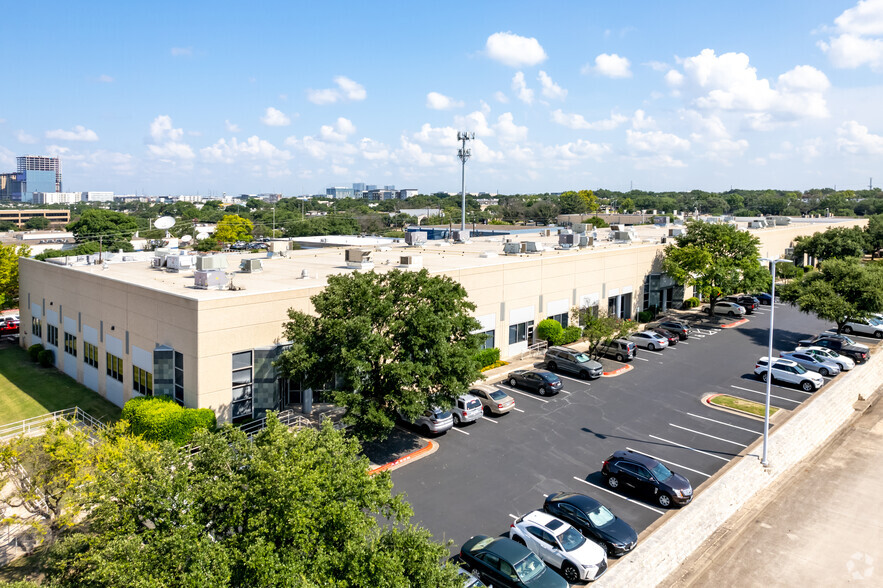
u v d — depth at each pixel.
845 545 21.94
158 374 28.91
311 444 14.98
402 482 24.97
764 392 37.41
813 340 49.09
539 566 18.45
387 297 27.84
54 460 18.38
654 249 60.19
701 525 22.61
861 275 49.06
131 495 13.22
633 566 19.72
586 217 123.75
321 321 26.81
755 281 56.88
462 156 65.00
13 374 39.62
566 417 32.69
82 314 36.84
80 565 12.88
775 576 20.11
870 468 28.52
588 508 21.42
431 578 13.48
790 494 25.86
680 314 62.44
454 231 65.00
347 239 75.44
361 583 12.67
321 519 13.19
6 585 12.51
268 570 11.84
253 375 29.30
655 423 32.03
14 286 58.47
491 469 26.31
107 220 117.88
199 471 14.05
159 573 11.70
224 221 147.38
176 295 28.02
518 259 46.34
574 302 50.56
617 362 43.91
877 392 40.38
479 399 32.25
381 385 26.92
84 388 36.66
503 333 43.94
